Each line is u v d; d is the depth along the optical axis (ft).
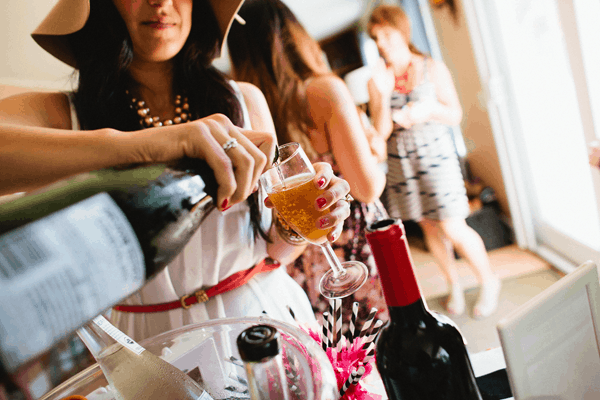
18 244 0.97
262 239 3.41
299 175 2.34
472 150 12.18
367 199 5.51
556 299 1.67
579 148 8.21
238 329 2.00
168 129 1.83
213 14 3.48
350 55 11.11
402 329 1.41
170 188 1.58
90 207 1.20
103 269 1.15
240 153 1.79
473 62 10.44
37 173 1.92
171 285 3.09
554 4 7.83
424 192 9.41
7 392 2.40
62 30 3.10
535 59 8.89
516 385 1.57
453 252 10.64
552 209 9.55
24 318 0.94
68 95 3.44
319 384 1.46
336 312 1.99
